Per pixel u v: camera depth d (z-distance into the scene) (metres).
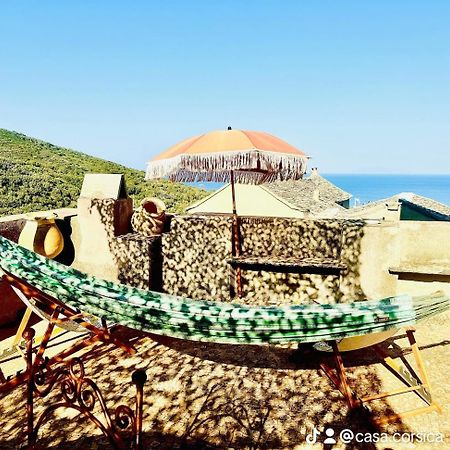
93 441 3.79
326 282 6.77
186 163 6.10
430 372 5.00
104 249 7.30
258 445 3.77
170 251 7.36
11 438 3.85
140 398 2.90
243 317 3.63
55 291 3.62
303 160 6.32
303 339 3.69
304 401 4.46
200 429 4.01
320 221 7.03
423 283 6.34
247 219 7.33
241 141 5.95
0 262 3.65
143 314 3.71
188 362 5.38
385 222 6.58
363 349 5.64
